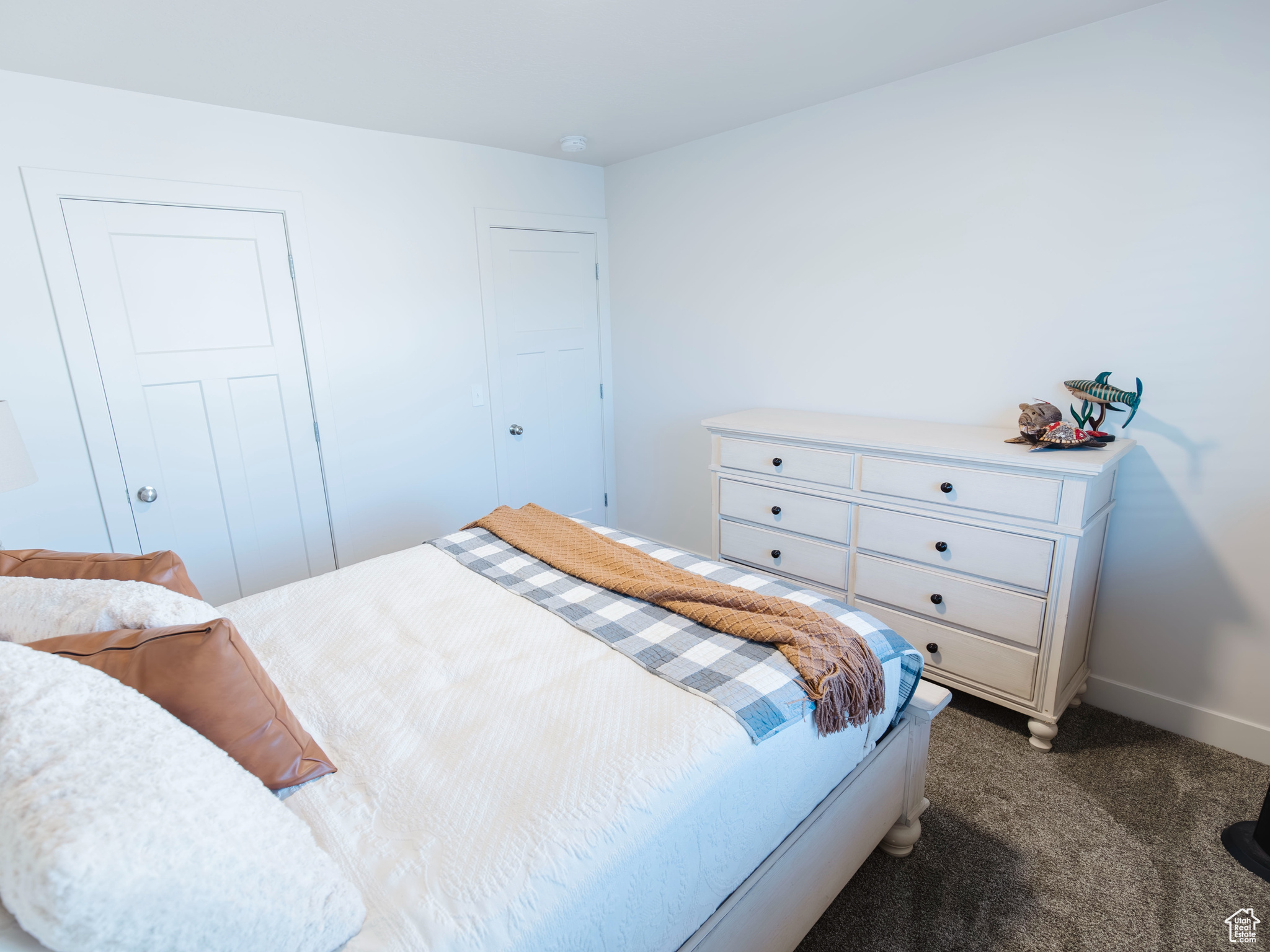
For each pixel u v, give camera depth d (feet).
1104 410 7.10
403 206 9.94
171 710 3.17
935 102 7.94
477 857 3.08
